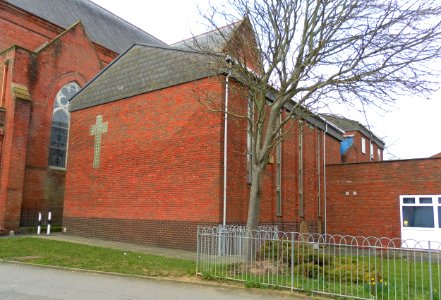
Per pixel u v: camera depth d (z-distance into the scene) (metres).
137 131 18.59
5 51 23.88
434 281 10.19
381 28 10.36
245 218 16.62
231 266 10.59
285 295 8.66
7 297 8.23
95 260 12.85
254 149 12.06
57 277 10.47
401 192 22.03
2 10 26.97
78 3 35.97
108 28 37.03
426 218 21.11
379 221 22.47
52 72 25.92
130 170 18.53
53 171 25.58
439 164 21.19
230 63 12.74
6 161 21.78
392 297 8.32
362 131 34.31
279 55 11.85
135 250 15.50
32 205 24.14
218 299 8.30
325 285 9.13
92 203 19.89
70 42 27.34
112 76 20.48
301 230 20.98
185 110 16.97
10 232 21.12
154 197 17.39
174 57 17.89
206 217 15.54
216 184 15.47
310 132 23.94
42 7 30.72
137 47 19.73
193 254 14.70
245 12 12.14
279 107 12.02
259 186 11.86
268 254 10.52
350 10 10.66
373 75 10.63
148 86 18.53
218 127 15.77
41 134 25.02
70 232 20.62
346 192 23.80
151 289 9.20
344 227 23.55
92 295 8.54
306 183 22.72
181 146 16.83
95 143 20.36
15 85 23.16
